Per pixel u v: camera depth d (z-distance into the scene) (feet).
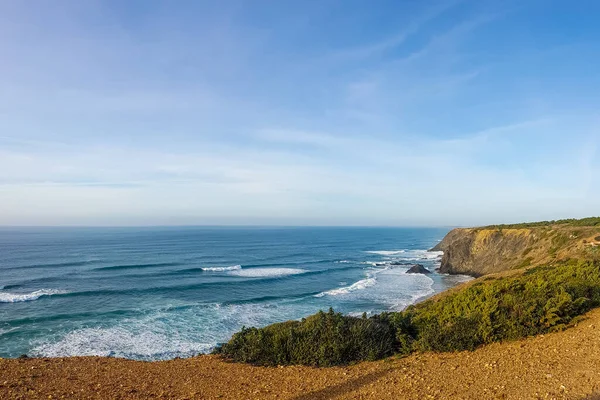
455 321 33.94
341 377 29.19
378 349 34.50
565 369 24.00
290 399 25.18
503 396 21.35
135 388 28.89
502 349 30.30
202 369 35.78
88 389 27.94
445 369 27.94
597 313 34.55
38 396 25.31
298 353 35.63
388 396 23.82
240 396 26.53
